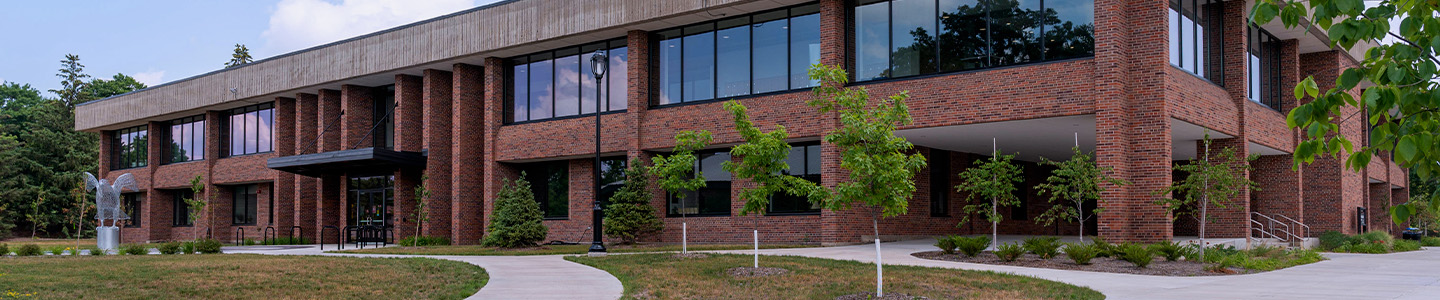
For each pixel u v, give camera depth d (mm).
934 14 24734
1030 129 25062
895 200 14086
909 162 14617
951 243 20531
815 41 26234
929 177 30047
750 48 27422
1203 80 24875
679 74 28953
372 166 34594
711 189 29031
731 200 28422
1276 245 25469
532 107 32469
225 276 15688
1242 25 26594
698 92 28469
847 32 25938
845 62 25828
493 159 32656
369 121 37500
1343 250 27672
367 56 35281
